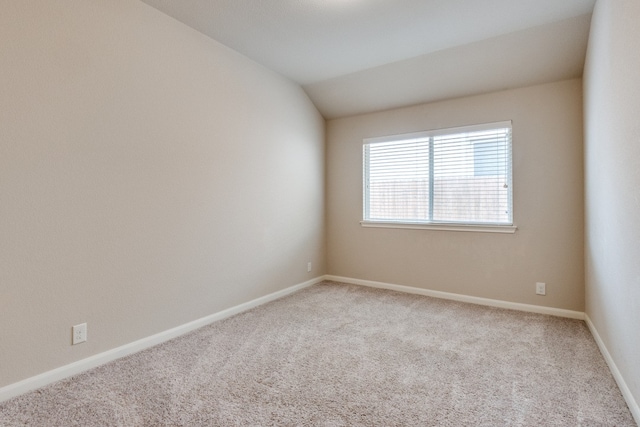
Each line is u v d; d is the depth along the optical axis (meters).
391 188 3.87
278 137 3.50
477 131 3.30
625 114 1.62
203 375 1.93
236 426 1.48
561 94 2.90
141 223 2.28
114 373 1.95
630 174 1.56
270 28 2.61
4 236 1.67
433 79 3.27
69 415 1.56
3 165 1.66
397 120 3.75
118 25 2.13
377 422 1.51
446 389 1.78
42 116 1.79
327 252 4.29
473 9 2.34
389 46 2.89
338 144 4.18
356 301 3.38
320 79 3.63
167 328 2.45
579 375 1.92
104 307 2.08
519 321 2.81
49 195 1.83
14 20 1.69
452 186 3.48
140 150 2.26
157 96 2.36
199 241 2.68
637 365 1.49
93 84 2.00
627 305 1.64
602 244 2.16
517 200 3.11
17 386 1.72
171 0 2.24
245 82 3.10
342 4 2.29
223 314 2.89
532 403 1.65
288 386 1.81
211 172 2.77
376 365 2.05
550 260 2.99
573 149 2.87
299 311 3.08
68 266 1.91
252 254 3.19
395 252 3.81
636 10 1.44
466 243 3.38
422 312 3.04
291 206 3.69
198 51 2.65
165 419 1.53
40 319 1.80
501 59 2.88
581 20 2.43
